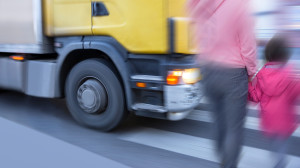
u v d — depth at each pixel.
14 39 5.07
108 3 4.18
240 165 3.71
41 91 4.96
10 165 3.21
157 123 5.13
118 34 4.17
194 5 2.80
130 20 4.07
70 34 4.55
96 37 4.41
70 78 4.73
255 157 3.92
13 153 3.47
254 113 5.57
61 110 5.75
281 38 3.05
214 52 2.72
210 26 2.71
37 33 4.79
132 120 5.25
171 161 3.79
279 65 3.02
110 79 4.39
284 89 3.03
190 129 4.88
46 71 4.87
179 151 4.09
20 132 4.05
